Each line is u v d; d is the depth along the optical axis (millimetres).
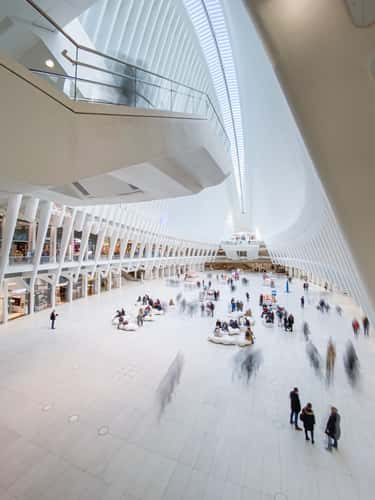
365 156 1821
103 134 4188
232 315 16469
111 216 21094
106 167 4227
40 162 3332
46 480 4918
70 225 16766
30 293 16297
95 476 5035
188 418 6773
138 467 5258
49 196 7590
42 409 7023
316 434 6285
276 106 13258
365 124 1794
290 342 12172
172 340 12328
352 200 1899
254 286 31203
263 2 1912
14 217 12609
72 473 5086
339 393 8031
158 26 17141
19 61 3643
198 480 5008
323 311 18406
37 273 16188
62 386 8180
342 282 18219
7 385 8180
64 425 6418
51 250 17766
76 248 22594
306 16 1823
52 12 6371
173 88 6633
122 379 8664
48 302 18078
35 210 13469
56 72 3957
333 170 1911
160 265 36625
